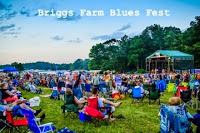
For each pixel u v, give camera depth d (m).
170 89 17.33
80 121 8.20
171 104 4.94
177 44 71.75
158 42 97.62
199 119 4.95
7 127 6.59
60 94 14.52
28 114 5.32
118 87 15.42
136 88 12.17
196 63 55.97
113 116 8.93
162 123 5.02
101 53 115.25
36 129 5.22
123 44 103.94
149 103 11.88
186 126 4.76
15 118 7.36
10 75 32.69
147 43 89.62
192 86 14.71
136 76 25.30
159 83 15.29
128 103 12.32
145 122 8.11
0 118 6.08
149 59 49.28
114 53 110.81
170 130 4.77
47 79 26.62
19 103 6.72
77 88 11.69
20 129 7.03
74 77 15.49
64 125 7.72
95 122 8.02
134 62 86.38
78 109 8.44
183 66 46.19
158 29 106.81
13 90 11.46
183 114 4.86
